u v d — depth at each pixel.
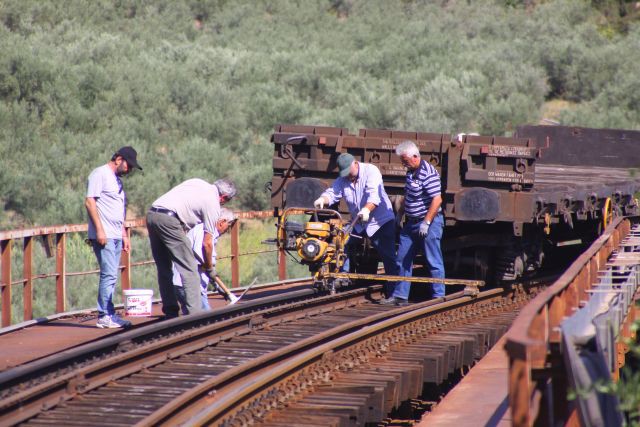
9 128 99.31
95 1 154.62
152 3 165.00
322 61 137.00
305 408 26.36
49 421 24.47
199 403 26.30
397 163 49.69
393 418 34.69
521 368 15.63
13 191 89.56
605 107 135.00
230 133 114.88
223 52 141.50
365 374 30.48
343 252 44.66
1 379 25.09
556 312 21.52
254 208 102.56
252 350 34.22
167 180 98.50
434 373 33.25
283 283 59.28
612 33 173.38
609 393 18.94
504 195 47.78
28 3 139.12
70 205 90.06
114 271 39.12
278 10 174.88
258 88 125.94
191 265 38.09
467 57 145.00
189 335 33.78
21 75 106.19
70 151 100.06
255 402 26.08
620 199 59.31
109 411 25.53
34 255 77.25
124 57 125.31
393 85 134.75
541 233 54.22
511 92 133.00
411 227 45.75
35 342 36.38
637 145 73.25
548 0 186.75
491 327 40.94
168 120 113.94
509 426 23.22
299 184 50.19
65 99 107.81
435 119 119.38
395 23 170.88
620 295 27.23
